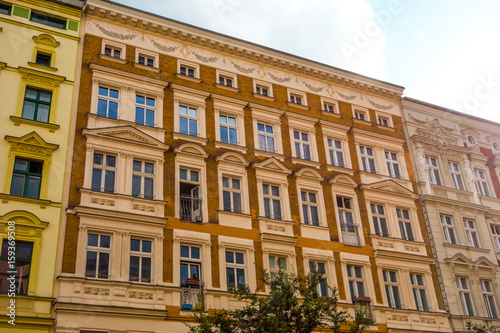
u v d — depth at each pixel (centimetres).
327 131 3020
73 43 2506
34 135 2189
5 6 2445
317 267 2598
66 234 2089
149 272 2200
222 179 2562
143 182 2367
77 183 2209
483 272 3044
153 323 2088
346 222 2811
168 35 2798
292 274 2097
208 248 2341
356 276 2689
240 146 2680
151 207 2311
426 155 3325
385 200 2964
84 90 2428
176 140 2530
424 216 3058
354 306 2252
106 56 2550
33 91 2327
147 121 2531
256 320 1908
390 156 3192
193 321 2166
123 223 2209
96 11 2622
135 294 2108
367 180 2983
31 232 2031
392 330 2578
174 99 2638
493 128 3744
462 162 3428
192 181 2488
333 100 3167
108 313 2012
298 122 2950
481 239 3181
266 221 2542
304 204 2733
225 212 2462
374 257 2759
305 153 2912
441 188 3212
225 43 2912
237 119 2775
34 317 1884
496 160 3591
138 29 2727
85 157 2273
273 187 2689
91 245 2138
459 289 2930
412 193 3059
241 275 2392
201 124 2647
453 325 2775
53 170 2184
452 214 3164
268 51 3028
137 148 2394
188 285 2247
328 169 2894
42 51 2416
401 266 2802
